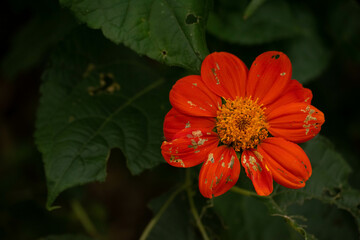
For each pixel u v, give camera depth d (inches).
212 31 16.2
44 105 15.3
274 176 13.8
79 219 20.0
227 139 13.9
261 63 13.8
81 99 15.4
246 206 17.1
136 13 13.4
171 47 13.2
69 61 15.7
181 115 13.7
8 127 22.4
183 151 13.5
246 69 13.8
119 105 15.5
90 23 13.4
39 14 18.7
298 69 17.3
